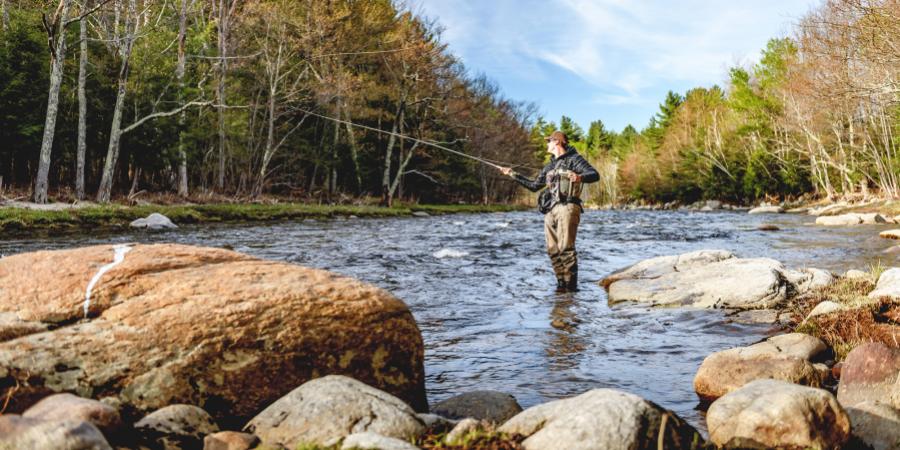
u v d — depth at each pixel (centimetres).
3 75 1989
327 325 313
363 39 3366
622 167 8700
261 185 2956
